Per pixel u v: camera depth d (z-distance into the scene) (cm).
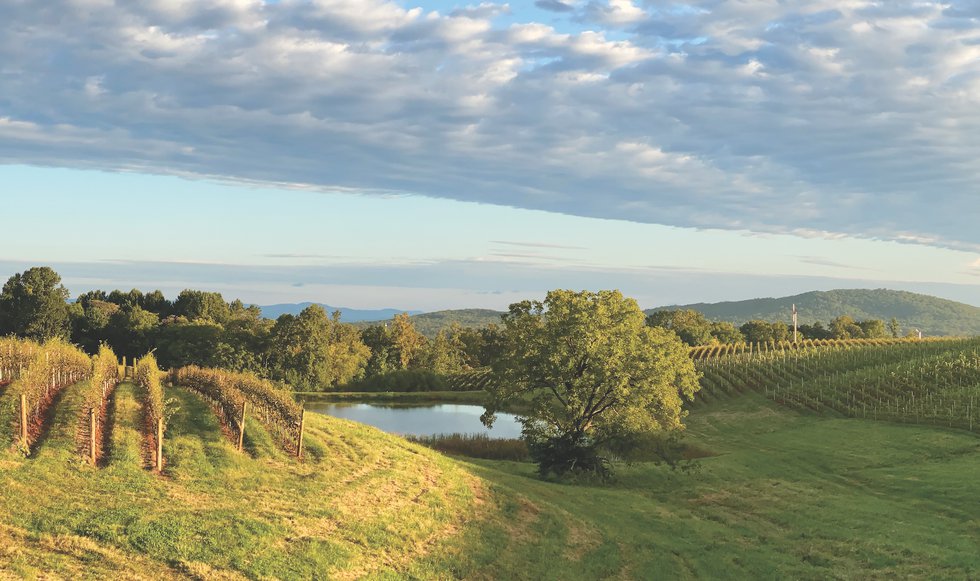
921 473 4734
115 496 2003
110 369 4116
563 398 4838
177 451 2522
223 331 12612
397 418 8669
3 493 1839
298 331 12431
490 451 5444
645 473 4791
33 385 2767
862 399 8656
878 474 4891
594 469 4491
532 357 4781
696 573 2678
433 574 2131
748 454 5616
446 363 16238
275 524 2073
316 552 1981
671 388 4794
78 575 1551
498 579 2239
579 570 2486
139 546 1748
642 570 2614
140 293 18150
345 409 9775
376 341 15812
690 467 4753
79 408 2831
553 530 2845
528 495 3288
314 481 2572
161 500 2056
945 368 8675
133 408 3083
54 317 12950
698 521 3528
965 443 5675
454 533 2498
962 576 2572
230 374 4084
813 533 3312
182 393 3697
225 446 2683
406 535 2331
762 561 2848
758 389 10431
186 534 1859
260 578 1772
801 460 5538
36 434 2403
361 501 2500
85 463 2192
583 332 4559
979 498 3872
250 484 2383
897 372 9131
